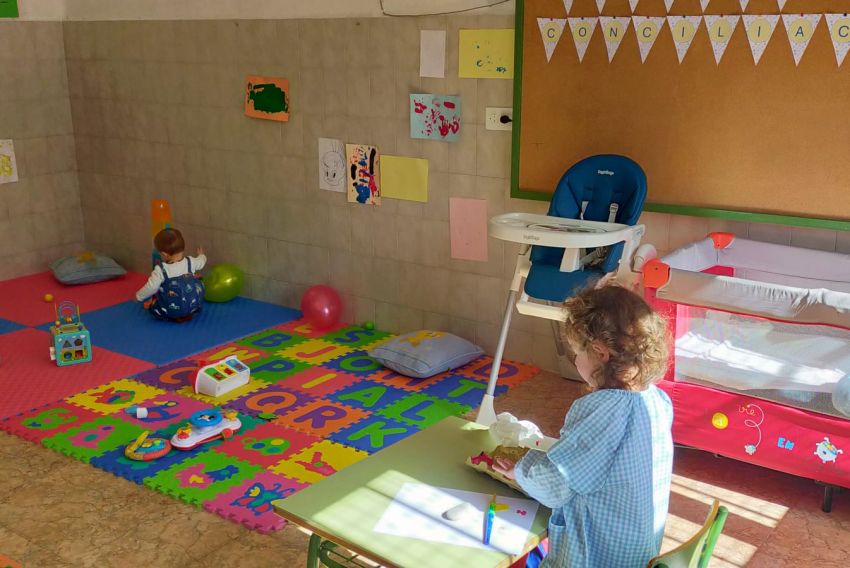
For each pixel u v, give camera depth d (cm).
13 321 491
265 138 494
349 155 461
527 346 424
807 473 294
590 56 368
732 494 307
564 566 184
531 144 392
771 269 343
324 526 194
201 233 545
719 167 349
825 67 318
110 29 548
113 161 576
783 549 275
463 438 236
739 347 300
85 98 577
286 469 323
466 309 441
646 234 374
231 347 452
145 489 312
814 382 288
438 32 412
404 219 450
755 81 333
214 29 497
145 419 366
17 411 375
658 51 352
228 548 277
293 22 463
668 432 184
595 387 184
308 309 471
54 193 590
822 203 330
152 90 539
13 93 558
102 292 546
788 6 321
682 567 163
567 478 178
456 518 197
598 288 186
